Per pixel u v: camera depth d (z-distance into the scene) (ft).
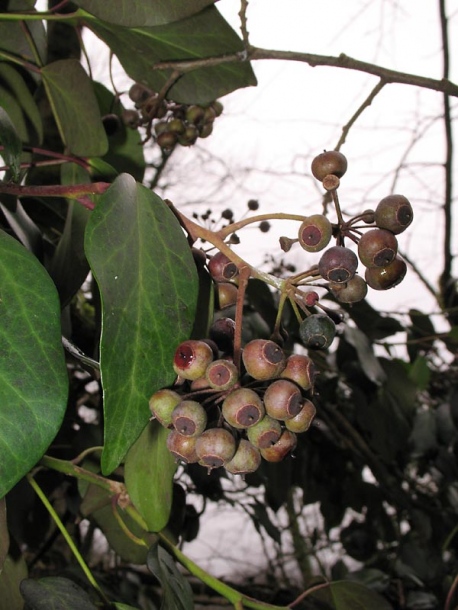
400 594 1.13
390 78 0.58
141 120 0.78
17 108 0.73
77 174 0.70
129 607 0.52
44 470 0.87
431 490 1.39
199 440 0.37
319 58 0.59
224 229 0.42
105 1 0.55
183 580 0.53
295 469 1.12
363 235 0.41
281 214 0.41
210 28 0.66
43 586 0.46
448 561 1.24
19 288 0.34
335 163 0.43
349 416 1.23
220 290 0.47
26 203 0.73
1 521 0.43
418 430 1.15
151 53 0.69
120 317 0.35
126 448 0.34
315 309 0.50
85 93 0.67
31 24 0.74
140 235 0.37
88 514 0.67
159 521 0.50
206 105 0.77
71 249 0.57
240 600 0.56
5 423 0.31
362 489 1.22
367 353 0.96
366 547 1.32
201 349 0.37
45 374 0.32
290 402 0.37
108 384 0.34
